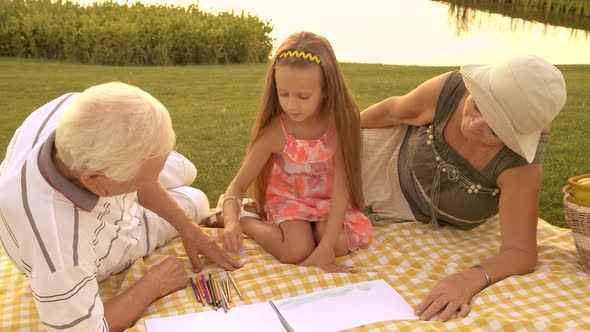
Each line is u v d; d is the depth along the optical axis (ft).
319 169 9.52
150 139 5.71
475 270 8.13
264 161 9.62
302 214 9.34
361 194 9.58
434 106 9.32
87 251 6.42
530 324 7.04
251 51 37.42
